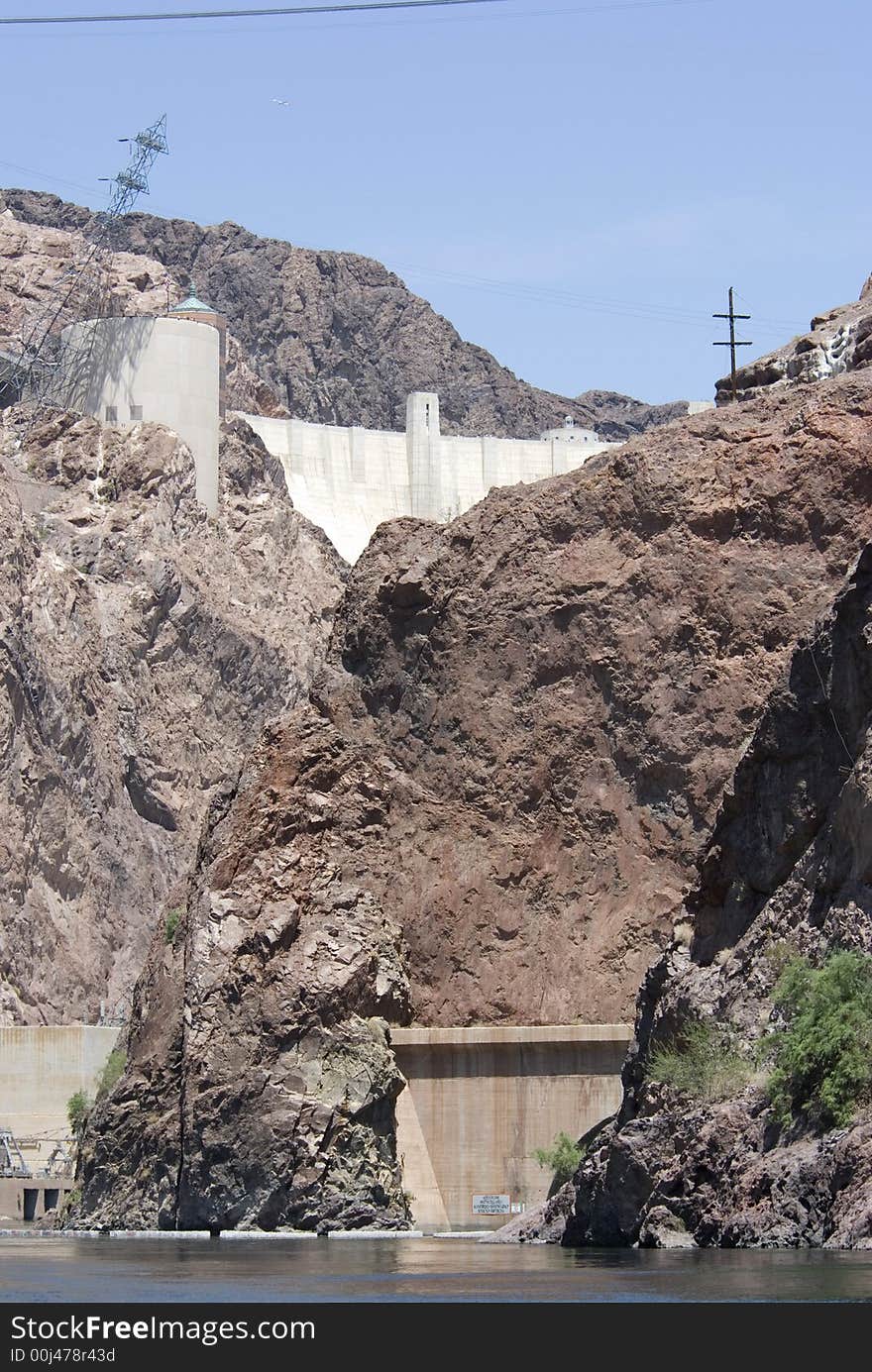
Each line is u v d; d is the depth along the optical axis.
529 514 124.38
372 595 125.19
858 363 130.25
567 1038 109.50
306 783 120.31
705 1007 80.12
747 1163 71.44
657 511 121.19
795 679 82.38
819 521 118.88
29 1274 69.44
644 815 117.81
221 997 112.62
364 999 113.56
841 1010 70.94
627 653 119.69
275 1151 108.50
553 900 117.81
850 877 76.75
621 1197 77.19
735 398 134.50
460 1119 110.75
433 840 119.50
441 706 122.06
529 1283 59.12
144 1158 115.38
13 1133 162.62
